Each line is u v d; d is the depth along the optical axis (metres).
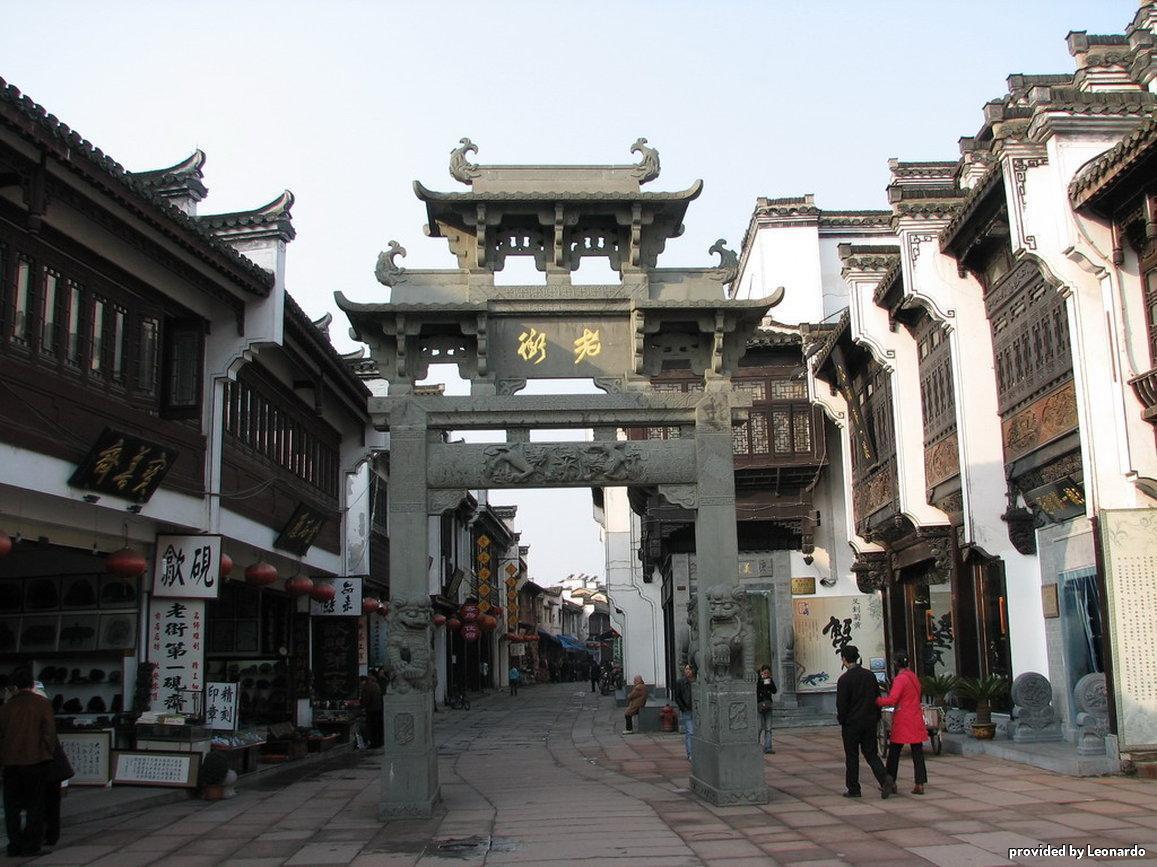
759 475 27.77
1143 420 14.28
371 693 23.66
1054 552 17.30
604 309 14.60
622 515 39.00
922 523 21.08
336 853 10.70
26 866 10.10
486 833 11.62
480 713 38.91
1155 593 14.24
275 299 17.70
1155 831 10.27
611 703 42.97
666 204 14.71
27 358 12.96
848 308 23.17
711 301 14.34
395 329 14.22
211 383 17.47
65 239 13.73
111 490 14.23
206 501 17.16
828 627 27.81
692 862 9.72
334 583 25.39
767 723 19.47
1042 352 16.69
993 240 18.17
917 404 21.73
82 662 16.88
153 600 16.72
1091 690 15.07
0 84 11.11
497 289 14.48
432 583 41.19
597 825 11.93
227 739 16.53
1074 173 14.72
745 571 28.72
